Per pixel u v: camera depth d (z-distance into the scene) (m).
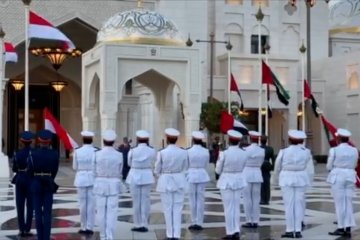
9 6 46.47
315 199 24.52
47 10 47.53
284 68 55.78
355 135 54.56
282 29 62.91
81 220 15.88
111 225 14.30
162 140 33.44
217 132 48.22
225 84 54.75
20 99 56.75
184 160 15.14
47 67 54.97
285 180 15.48
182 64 29.81
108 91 28.59
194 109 29.88
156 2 52.62
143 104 49.91
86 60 31.69
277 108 54.88
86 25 49.12
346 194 15.84
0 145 35.09
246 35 60.97
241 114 48.16
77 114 58.09
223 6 60.50
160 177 15.11
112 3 49.28
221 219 18.45
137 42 29.34
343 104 56.19
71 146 16.73
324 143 57.06
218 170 15.38
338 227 15.86
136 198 16.20
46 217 13.93
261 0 61.75
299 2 63.38
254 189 17.12
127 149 29.45
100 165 14.29
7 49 35.44
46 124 16.88
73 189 28.41
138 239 15.02
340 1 71.88
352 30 68.25
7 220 18.28
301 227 15.98
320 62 59.59
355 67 54.88
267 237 15.42
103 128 28.78
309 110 56.69
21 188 15.32
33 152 13.94
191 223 17.50
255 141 17.36
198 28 55.47
